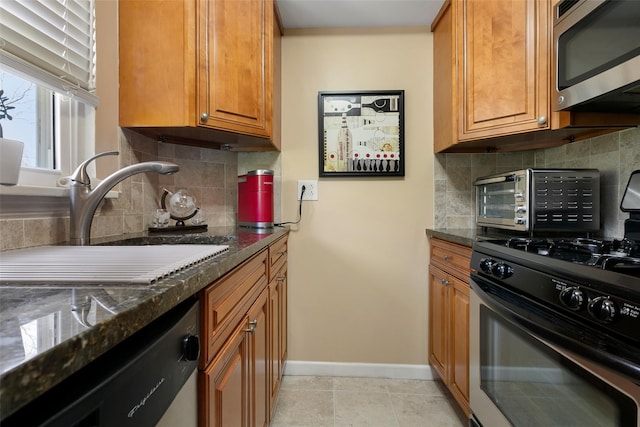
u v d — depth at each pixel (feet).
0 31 2.87
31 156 3.41
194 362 2.05
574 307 2.45
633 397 2.04
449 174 6.23
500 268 3.49
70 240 3.45
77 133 3.91
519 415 3.23
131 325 1.34
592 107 4.10
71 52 3.65
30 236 3.07
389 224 6.29
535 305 2.96
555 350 2.70
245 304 3.22
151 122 4.35
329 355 6.32
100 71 4.11
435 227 6.22
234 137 5.14
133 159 4.65
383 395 5.64
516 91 4.66
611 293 2.20
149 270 1.98
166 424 1.68
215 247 3.04
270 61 5.21
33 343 0.99
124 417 1.25
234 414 2.83
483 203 5.80
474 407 4.13
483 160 6.22
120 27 4.38
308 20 6.03
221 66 4.57
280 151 6.28
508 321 3.36
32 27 3.17
